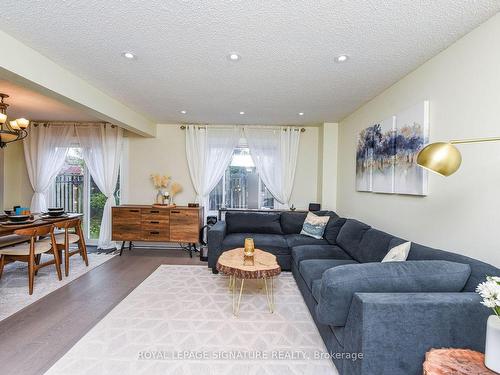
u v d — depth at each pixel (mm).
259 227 3951
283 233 3953
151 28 1762
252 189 4820
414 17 1601
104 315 2285
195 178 4629
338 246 3189
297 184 4715
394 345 1253
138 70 2428
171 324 2139
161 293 2738
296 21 1661
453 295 1331
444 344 1266
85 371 1600
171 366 1655
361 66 2279
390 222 2672
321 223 3635
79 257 4098
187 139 4629
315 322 2105
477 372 1021
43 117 4309
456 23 1649
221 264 2443
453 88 1871
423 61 2164
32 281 2729
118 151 4621
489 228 1584
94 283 3018
